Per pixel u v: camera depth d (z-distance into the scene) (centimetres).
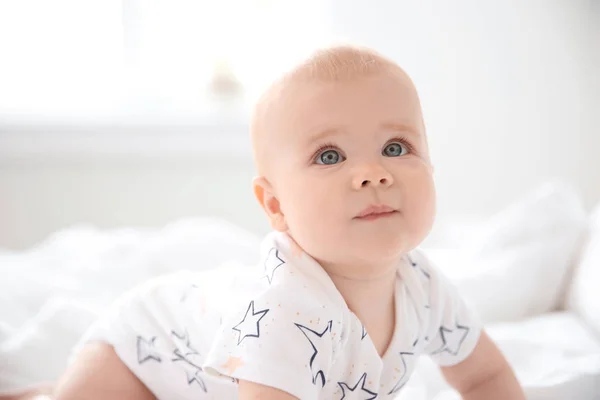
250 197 217
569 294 130
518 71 183
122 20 233
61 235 172
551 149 178
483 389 96
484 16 187
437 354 95
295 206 78
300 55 84
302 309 76
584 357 108
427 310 89
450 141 193
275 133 80
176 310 96
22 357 110
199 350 91
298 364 74
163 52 237
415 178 77
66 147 205
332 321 77
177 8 235
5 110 212
